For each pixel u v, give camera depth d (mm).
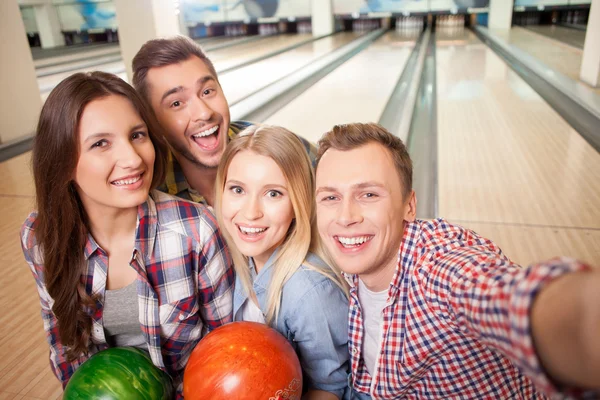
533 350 392
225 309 1160
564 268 398
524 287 415
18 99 3473
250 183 978
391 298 841
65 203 928
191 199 1533
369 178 796
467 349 778
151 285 1028
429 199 2316
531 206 2193
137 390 968
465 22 9727
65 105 851
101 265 1015
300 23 9859
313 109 3990
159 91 1342
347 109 3922
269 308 1040
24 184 2730
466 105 3936
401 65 5738
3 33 3311
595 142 2943
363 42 7965
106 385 947
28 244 1026
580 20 9164
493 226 2035
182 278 1053
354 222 812
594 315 357
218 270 1104
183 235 1038
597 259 1761
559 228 1992
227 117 1477
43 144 886
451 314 667
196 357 909
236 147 994
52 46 8938
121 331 1114
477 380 805
